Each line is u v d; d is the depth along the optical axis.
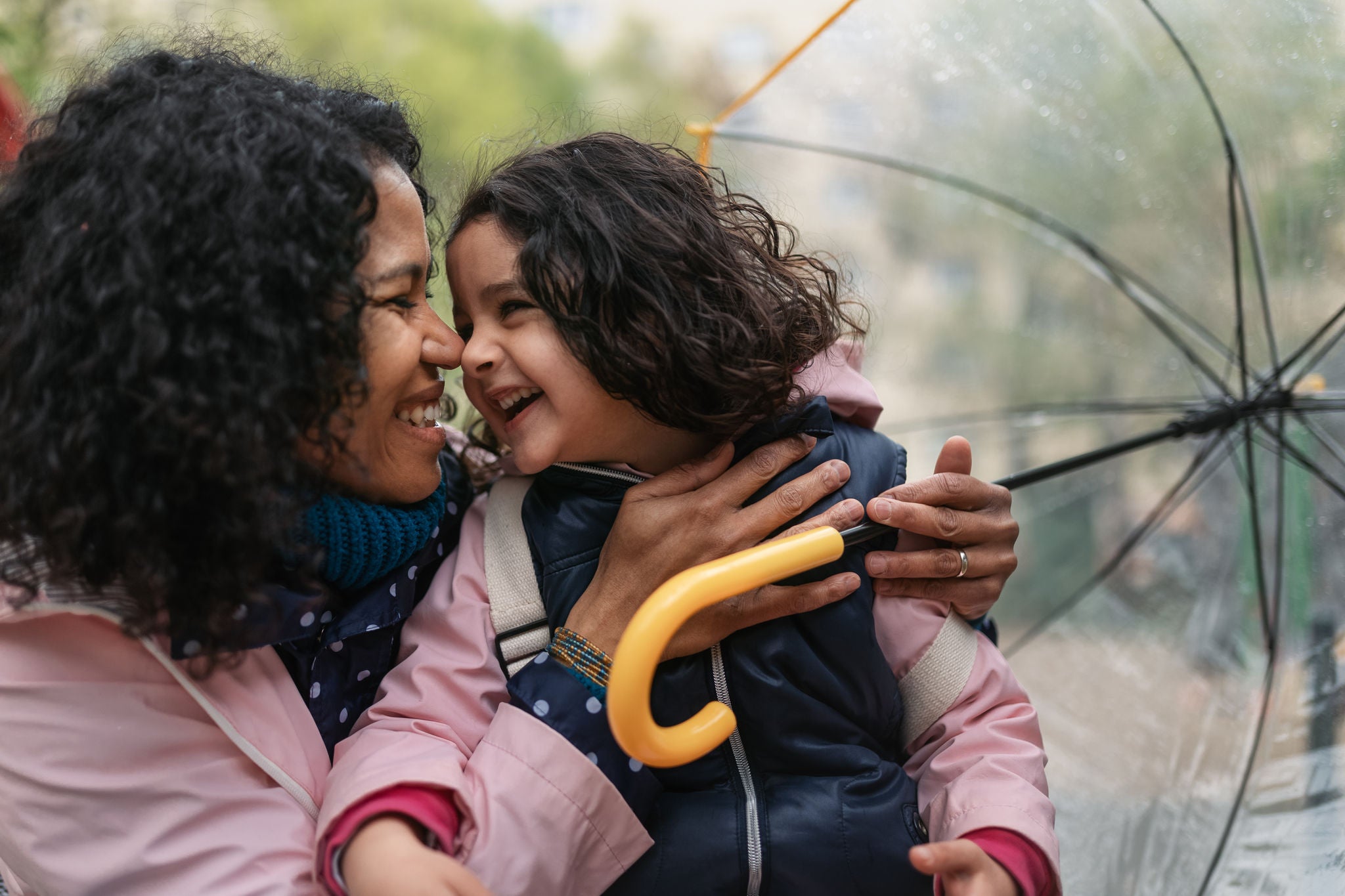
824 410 1.17
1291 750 1.36
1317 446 1.40
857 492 1.13
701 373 1.05
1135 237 1.66
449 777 0.91
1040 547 2.07
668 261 1.05
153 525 0.88
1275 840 1.33
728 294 1.09
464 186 1.31
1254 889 1.31
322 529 1.01
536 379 1.05
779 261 1.21
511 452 1.18
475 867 0.89
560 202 1.07
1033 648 1.92
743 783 1.05
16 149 1.17
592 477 1.11
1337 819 1.29
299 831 0.96
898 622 1.14
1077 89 1.61
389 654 1.11
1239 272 1.48
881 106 1.77
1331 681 1.35
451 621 1.08
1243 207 1.46
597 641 1.01
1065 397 2.08
